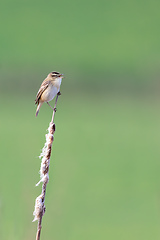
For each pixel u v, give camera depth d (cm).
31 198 920
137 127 4159
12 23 7750
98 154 3052
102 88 6047
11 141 3161
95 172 2519
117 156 3014
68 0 8606
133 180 2392
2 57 6650
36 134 3528
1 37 7294
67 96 5672
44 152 558
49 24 7819
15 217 821
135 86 6128
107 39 7469
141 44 7231
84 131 3969
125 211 1827
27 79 5938
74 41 7412
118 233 1586
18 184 1480
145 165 2777
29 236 792
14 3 8288
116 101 5578
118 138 3697
